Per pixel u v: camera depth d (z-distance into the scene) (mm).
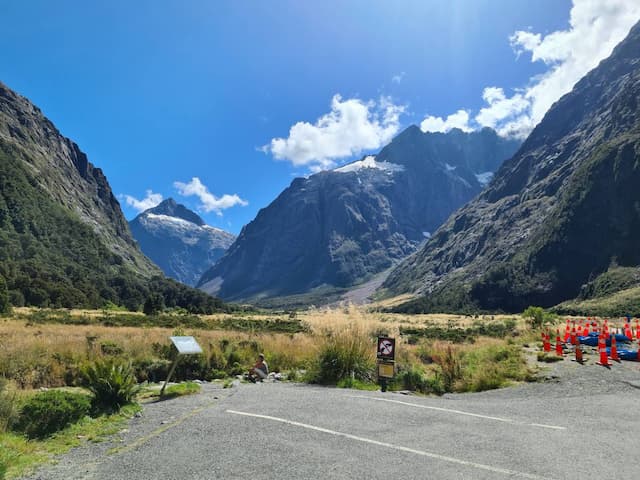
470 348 19141
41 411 7309
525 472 5246
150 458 5871
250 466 5496
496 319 92875
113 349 15742
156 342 17578
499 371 13203
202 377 14719
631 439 6645
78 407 7918
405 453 5949
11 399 7578
